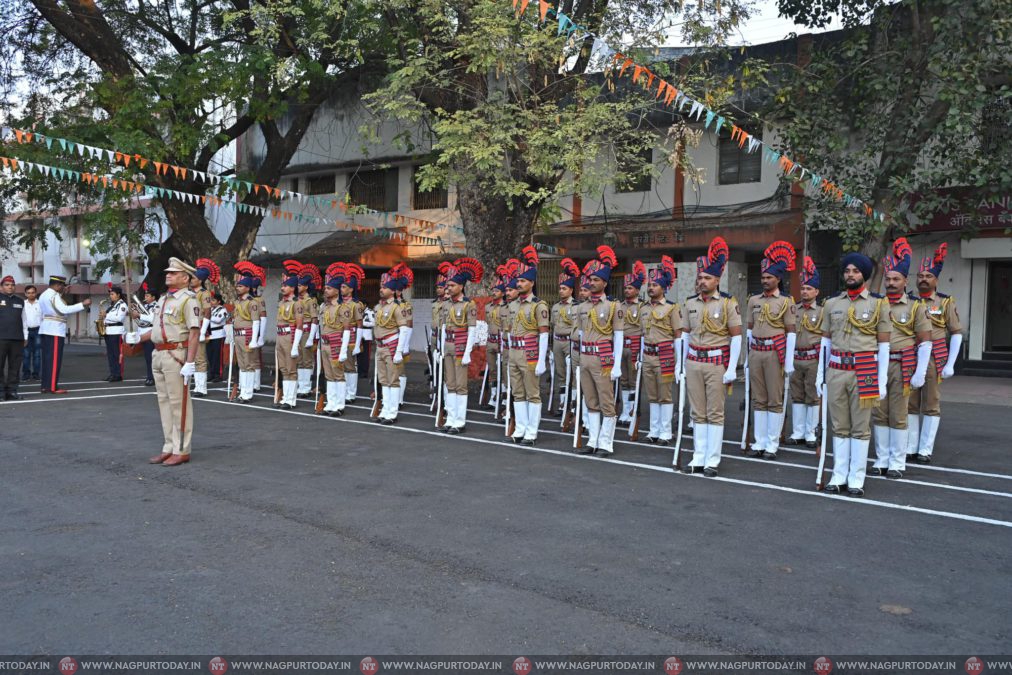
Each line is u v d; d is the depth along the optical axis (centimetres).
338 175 2552
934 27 1306
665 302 975
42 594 462
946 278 1736
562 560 529
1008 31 1281
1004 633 422
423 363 2094
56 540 561
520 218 1383
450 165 1295
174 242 2016
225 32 1878
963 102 1312
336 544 559
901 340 798
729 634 418
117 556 529
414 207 2370
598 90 1258
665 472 809
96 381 1633
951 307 898
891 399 807
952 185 1559
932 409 879
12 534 574
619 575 502
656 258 1995
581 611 446
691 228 1781
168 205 1789
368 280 2630
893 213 1415
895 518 641
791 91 1566
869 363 703
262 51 1580
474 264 1044
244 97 1662
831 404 728
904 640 413
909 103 1427
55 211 1939
